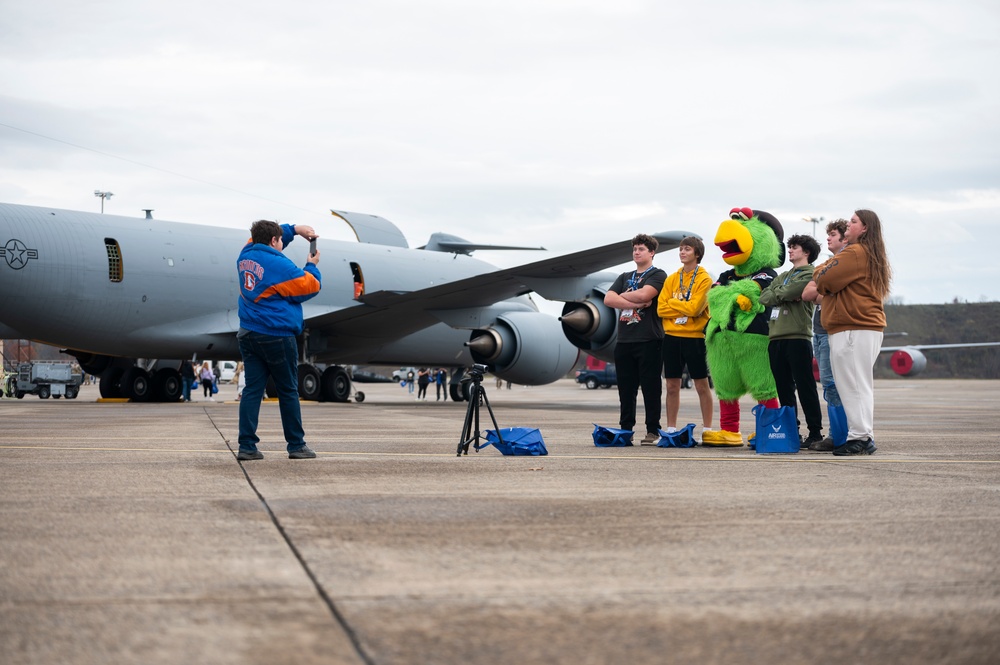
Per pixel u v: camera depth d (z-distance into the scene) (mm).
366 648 2465
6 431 10586
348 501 4992
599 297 17312
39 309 18469
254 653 2412
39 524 4203
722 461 7473
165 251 20047
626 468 6855
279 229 7387
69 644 2477
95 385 62188
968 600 2984
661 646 2518
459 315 22109
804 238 8609
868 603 2943
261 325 7148
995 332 130500
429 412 17188
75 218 19188
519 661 2387
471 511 4676
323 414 15883
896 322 133625
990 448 8883
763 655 2453
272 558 3518
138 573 3260
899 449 8758
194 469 6508
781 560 3543
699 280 9211
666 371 9438
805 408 8812
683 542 3883
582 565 3441
